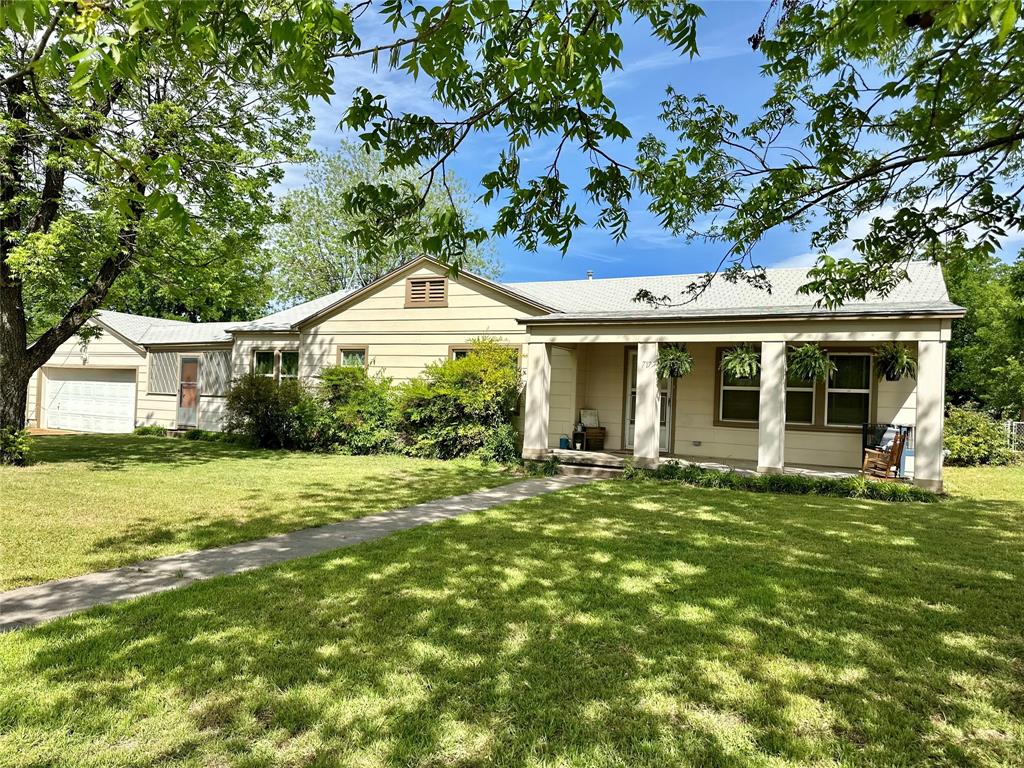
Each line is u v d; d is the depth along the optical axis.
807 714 2.91
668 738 2.69
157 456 13.29
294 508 7.73
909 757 2.58
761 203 4.87
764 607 4.30
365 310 15.80
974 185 4.54
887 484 9.45
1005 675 3.33
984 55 3.50
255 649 3.47
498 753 2.56
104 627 3.74
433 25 2.84
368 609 4.12
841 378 11.84
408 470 11.80
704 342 12.17
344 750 2.55
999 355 19.97
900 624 4.03
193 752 2.51
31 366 11.54
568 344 13.54
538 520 7.25
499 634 3.75
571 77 3.14
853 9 2.48
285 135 12.15
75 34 2.17
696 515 7.72
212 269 12.70
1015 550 6.06
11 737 2.56
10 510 7.12
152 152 9.70
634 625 3.93
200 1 2.34
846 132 4.38
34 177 10.17
